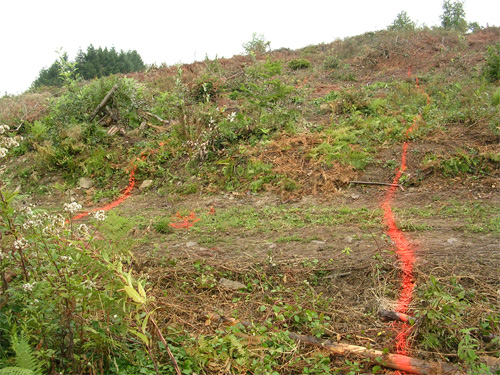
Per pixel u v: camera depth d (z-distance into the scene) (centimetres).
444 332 365
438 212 652
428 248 522
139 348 343
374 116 1017
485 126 873
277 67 1155
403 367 336
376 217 652
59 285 321
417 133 884
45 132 1080
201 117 998
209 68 1457
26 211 342
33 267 344
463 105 1010
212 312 421
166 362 335
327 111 1087
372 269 476
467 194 709
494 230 566
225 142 947
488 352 342
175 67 1627
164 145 986
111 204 840
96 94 1123
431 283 421
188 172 897
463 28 2180
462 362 339
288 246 571
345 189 778
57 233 346
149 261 528
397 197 729
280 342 371
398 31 1927
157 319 381
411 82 1274
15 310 330
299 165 850
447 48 1642
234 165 882
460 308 371
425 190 738
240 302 443
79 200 881
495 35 1766
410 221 614
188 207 782
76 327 316
